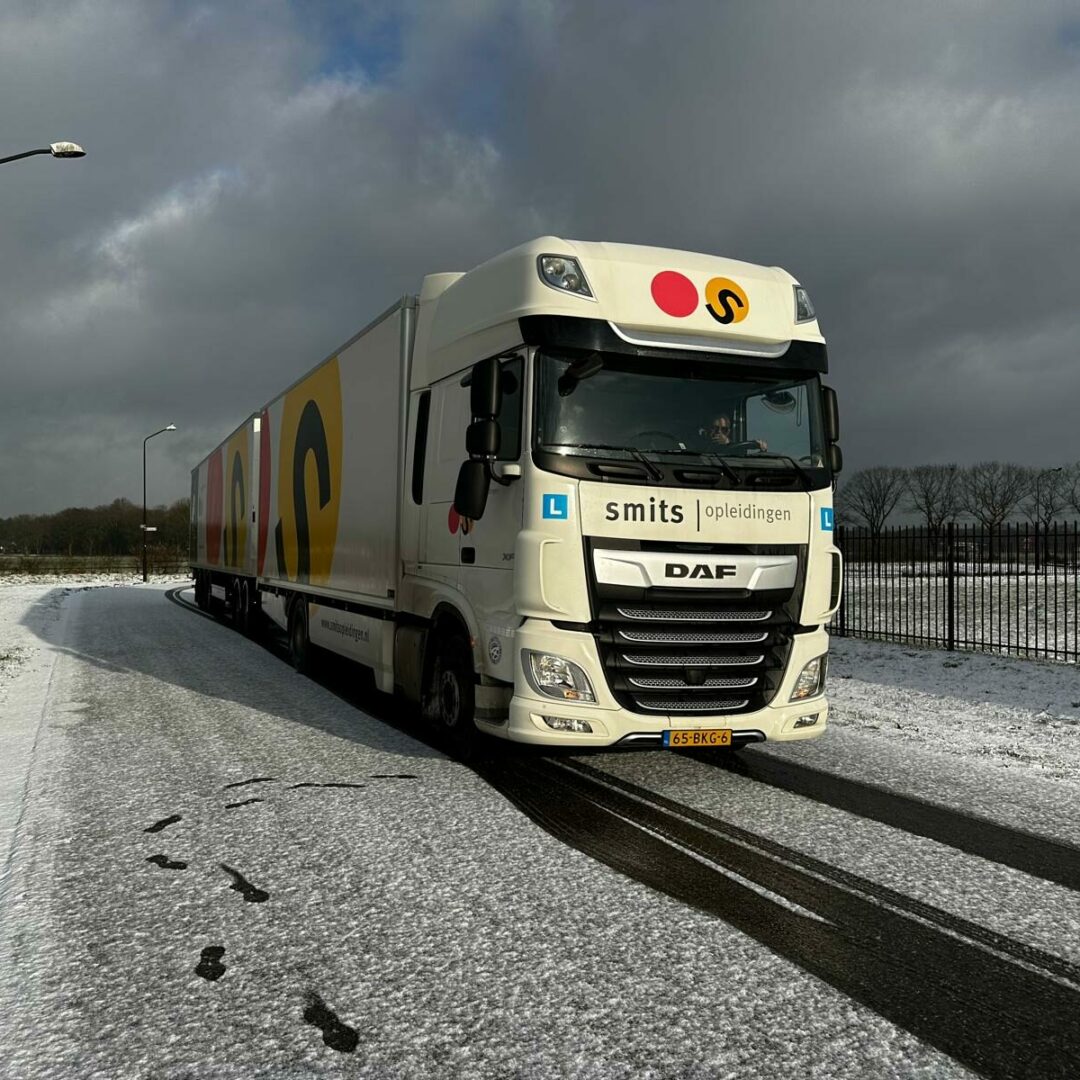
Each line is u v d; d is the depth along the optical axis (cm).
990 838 472
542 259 543
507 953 335
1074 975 321
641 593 518
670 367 554
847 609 1666
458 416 624
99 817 504
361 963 327
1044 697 894
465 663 617
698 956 333
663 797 544
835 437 598
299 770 606
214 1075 257
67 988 309
